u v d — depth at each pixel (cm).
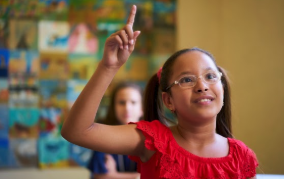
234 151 102
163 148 96
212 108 96
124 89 211
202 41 319
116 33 89
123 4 313
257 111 290
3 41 301
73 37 308
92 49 309
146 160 100
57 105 304
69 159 302
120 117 210
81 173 300
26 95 302
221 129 118
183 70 99
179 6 320
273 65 282
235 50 309
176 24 317
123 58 90
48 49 305
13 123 299
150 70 313
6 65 301
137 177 196
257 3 296
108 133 95
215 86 97
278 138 277
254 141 290
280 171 275
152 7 315
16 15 303
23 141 300
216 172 96
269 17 286
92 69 308
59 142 303
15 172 295
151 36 314
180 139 101
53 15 307
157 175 95
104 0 312
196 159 97
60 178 298
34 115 302
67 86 306
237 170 98
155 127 101
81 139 92
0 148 296
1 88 299
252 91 295
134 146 98
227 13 318
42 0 306
